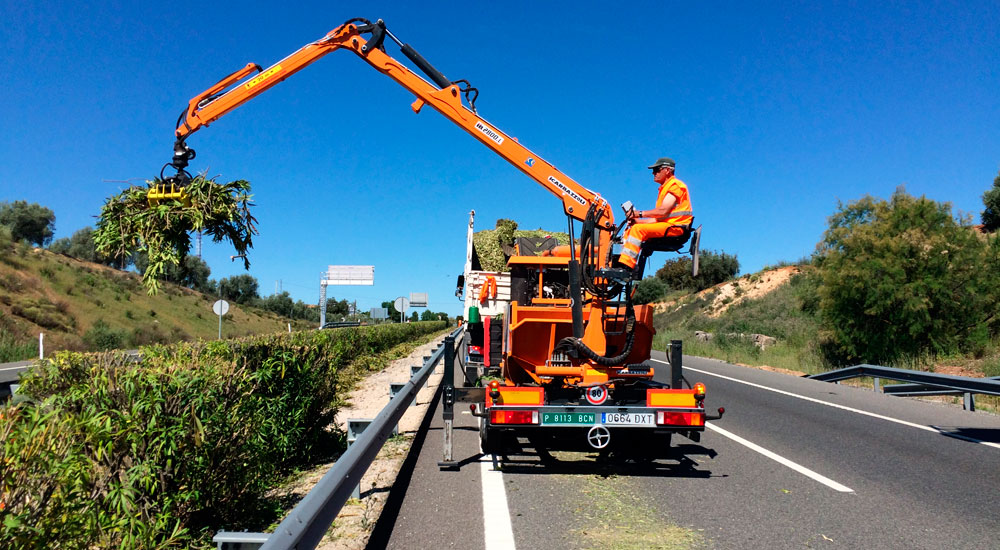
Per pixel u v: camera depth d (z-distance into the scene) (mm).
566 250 10695
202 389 4398
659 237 7184
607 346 7648
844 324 18281
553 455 7629
